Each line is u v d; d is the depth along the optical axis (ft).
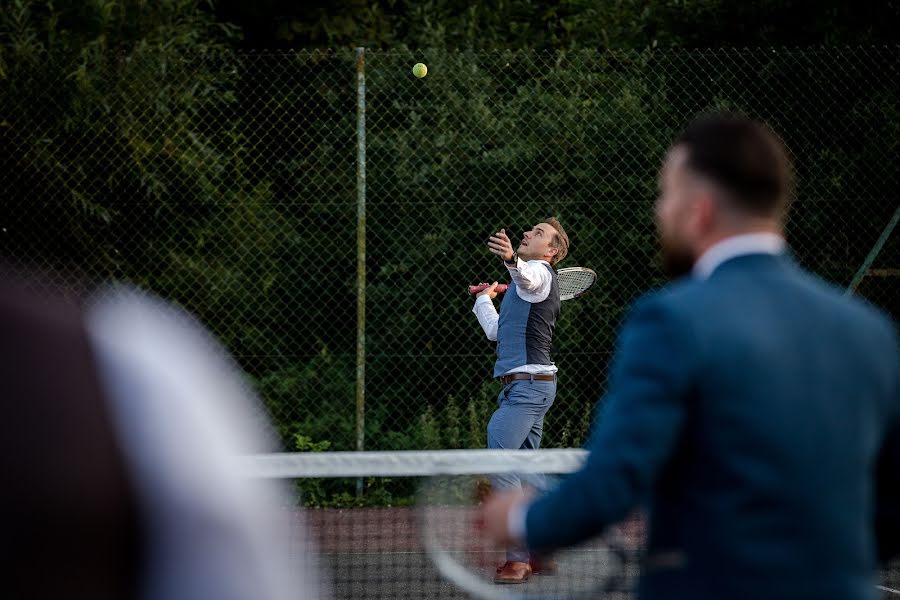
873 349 11.37
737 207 11.68
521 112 60.34
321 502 50.14
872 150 56.49
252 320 61.00
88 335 4.63
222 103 63.82
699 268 11.86
